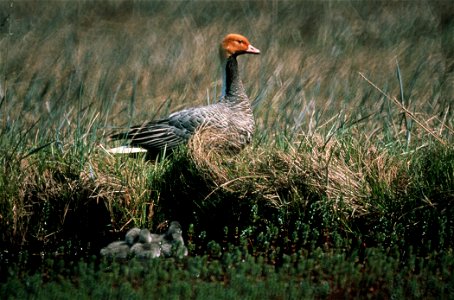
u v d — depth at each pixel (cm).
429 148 1497
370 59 2388
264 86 2047
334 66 2311
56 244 1412
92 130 1778
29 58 2367
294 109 1902
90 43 2616
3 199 1409
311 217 1386
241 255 1280
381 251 1262
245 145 1658
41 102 1998
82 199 1476
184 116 1642
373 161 1450
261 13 2952
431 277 1155
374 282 1158
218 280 1167
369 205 1378
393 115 1830
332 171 1431
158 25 2878
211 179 1470
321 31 2705
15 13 2977
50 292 1091
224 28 2781
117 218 1470
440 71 2241
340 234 1368
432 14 2852
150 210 1473
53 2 3158
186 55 2431
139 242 1323
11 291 1102
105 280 1144
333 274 1184
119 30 2834
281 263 1266
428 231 1323
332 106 1916
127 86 2183
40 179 1487
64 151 1594
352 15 2944
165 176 1513
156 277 1155
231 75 1686
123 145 1686
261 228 1410
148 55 2439
